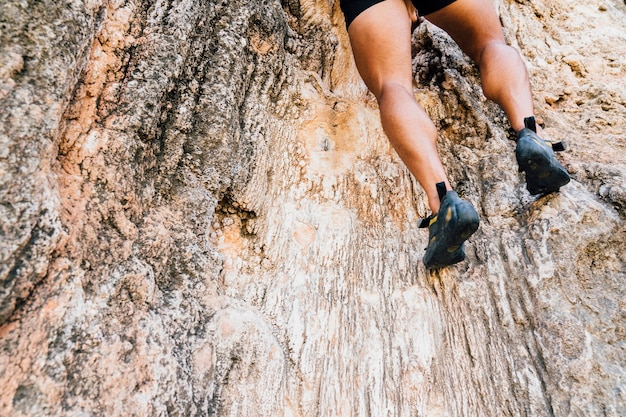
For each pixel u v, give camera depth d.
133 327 1.08
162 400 1.05
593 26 2.73
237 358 1.33
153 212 1.33
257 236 1.67
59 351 0.90
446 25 1.90
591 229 1.66
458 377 1.48
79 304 0.97
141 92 1.28
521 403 1.43
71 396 0.89
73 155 1.10
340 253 1.70
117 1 1.28
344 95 2.38
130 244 1.17
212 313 1.34
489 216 1.84
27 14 0.93
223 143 1.58
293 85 2.09
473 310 1.60
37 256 0.88
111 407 0.94
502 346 1.54
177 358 1.16
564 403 1.40
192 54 1.55
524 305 1.59
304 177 1.91
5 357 0.81
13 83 0.89
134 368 1.03
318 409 1.37
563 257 1.62
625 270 1.63
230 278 1.53
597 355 1.46
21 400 0.81
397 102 1.57
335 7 2.47
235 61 1.72
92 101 1.18
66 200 1.04
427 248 1.59
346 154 2.01
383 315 1.57
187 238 1.39
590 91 2.35
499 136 2.09
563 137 2.11
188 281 1.33
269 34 1.96
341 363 1.45
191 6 1.52
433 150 1.52
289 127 2.00
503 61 1.75
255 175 1.71
